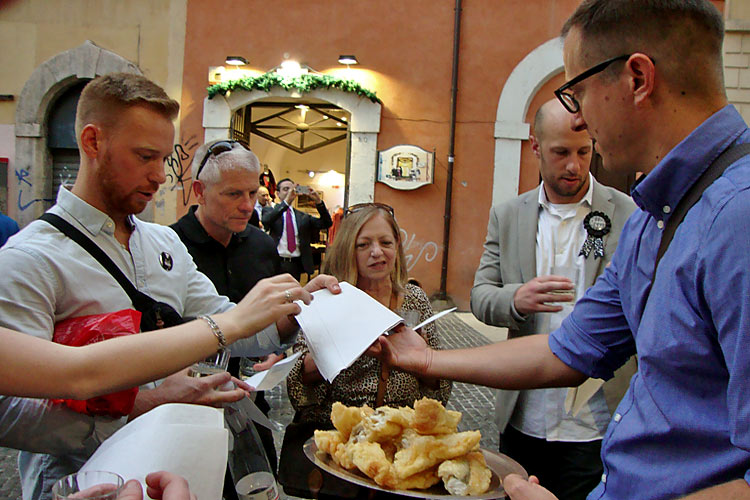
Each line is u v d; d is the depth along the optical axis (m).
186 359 1.17
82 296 1.49
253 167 2.53
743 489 0.92
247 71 9.73
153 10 9.78
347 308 1.61
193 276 1.99
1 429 1.31
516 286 2.18
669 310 1.12
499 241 2.44
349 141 9.58
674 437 1.12
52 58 9.78
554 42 9.12
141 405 1.38
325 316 1.59
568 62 1.33
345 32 9.59
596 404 2.16
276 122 14.40
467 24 9.35
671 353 1.11
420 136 9.48
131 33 9.81
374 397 2.00
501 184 9.34
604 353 1.61
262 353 1.97
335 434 1.44
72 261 1.50
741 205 0.98
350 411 1.44
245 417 1.43
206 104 9.67
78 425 1.33
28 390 1.04
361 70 9.56
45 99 9.88
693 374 1.09
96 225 1.57
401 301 2.30
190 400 1.38
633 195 1.23
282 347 1.96
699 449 1.09
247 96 9.63
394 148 9.43
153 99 1.55
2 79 9.92
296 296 1.35
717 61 1.16
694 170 1.12
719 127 1.11
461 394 5.25
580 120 1.35
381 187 9.58
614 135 1.24
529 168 9.35
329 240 9.99
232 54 9.75
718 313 0.99
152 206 9.82
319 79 9.40
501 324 2.18
